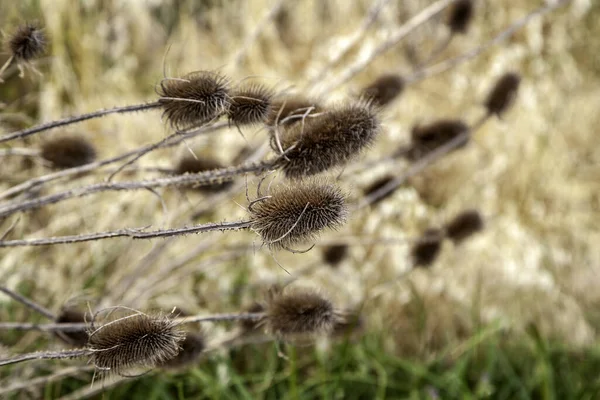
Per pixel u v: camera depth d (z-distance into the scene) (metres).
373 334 3.65
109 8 4.82
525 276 4.19
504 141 5.11
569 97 5.78
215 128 2.03
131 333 1.67
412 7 5.50
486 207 4.76
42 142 2.58
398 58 5.38
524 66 5.59
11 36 2.09
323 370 3.03
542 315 4.15
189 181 1.86
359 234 4.02
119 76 4.59
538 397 3.56
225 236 3.71
